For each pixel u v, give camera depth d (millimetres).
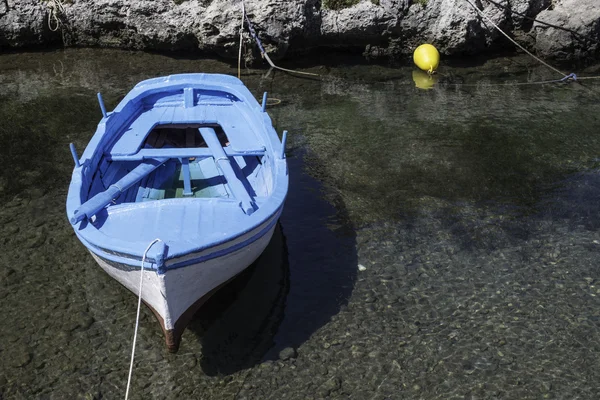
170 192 7996
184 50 13891
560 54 13688
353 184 9156
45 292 6922
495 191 9016
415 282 7164
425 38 13758
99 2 13383
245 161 8344
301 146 10258
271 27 12984
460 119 11289
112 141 7809
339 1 13336
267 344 6289
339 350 6215
